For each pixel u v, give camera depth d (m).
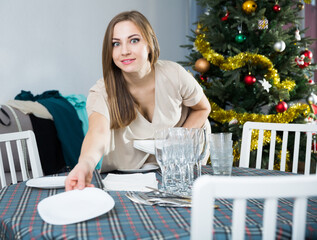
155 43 1.52
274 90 2.81
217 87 2.87
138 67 1.43
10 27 4.03
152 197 1.03
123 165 1.57
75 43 4.45
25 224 0.84
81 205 0.96
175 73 1.64
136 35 1.40
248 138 1.75
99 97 1.51
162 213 0.91
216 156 1.18
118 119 1.51
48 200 0.95
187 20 5.27
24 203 1.03
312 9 4.45
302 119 2.94
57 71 4.34
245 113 2.80
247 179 0.56
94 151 1.29
